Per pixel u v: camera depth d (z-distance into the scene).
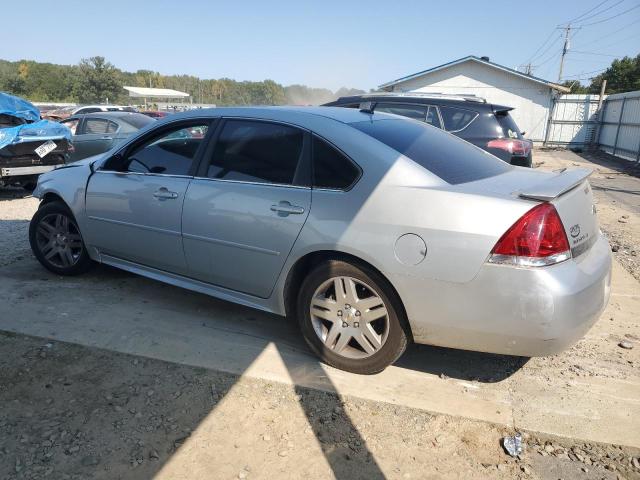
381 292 2.99
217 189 3.57
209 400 2.94
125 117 10.62
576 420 2.83
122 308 4.10
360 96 8.03
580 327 2.71
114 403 2.89
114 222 4.18
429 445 2.63
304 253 3.18
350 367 3.21
